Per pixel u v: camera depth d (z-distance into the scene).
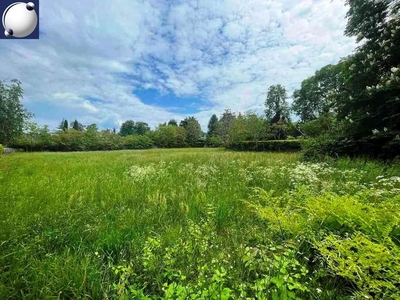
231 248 2.14
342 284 1.62
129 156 14.53
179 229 2.45
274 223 2.29
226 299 1.19
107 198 3.61
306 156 9.12
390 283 1.29
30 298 1.49
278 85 45.31
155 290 1.65
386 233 1.67
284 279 1.27
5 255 1.81
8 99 20.22
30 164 8.55
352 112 8.14
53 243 2.19
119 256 2.01
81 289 1.54
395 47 6.75
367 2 7.59
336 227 2.12
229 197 3.61
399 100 6.43
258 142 22.33
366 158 7.00
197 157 11.38
